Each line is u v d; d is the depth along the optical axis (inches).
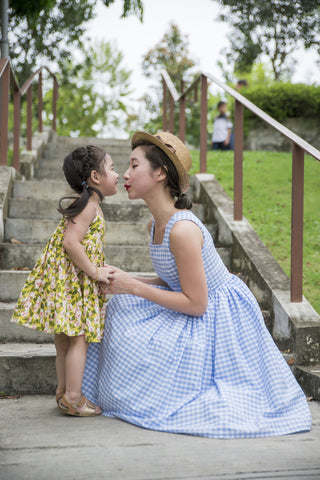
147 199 88.4
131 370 83.0
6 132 172.4
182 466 66.2
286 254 175.9
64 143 291.9
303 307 111.0
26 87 200.7
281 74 421.1
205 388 84.0
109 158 88.8
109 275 84.6
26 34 276.5
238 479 62.9
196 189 180.2
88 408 85.3
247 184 255.0
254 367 85.7
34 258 136.2
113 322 87.0
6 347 106.2
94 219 86.9
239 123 146.0
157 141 86.4
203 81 180.1
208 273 88.4
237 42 355.3
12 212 158.7
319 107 403.5
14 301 123.5
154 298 84.5
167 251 85.3
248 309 89.6
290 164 297.0
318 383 96.0
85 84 647.1
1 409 89.0
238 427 77.0
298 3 306.3
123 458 68.3
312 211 226.7
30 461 66.8
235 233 141.6
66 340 87.4
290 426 80.4
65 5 267.6
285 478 63.5
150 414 81.5
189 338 85.1
